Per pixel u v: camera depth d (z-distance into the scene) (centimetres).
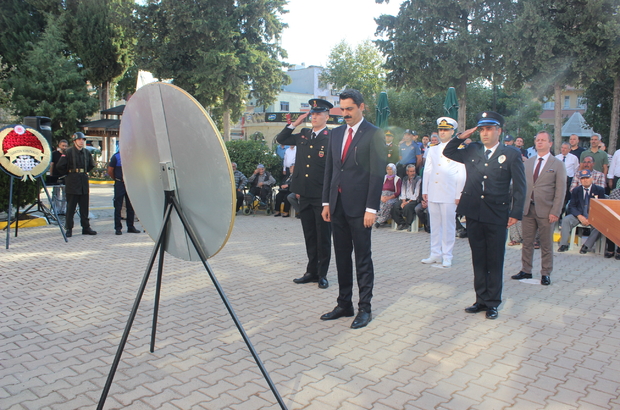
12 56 2542
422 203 959
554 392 312
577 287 577
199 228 269
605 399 304
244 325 434
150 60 2667
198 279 599
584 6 1814
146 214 303
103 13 2572
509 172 464
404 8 2300
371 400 297
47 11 2605
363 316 436
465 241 891
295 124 575
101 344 388
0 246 798
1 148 792
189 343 390
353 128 439
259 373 334
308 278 586
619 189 808
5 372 336
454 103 1077
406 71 2369
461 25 2192
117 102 3700
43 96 2320
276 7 2847
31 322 440
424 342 397
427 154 707
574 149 1014
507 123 3444
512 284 590
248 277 612
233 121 2994
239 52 2744
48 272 629
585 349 386
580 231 838
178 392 306
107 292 538
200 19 2523
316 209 556
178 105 256
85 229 922
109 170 916
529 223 598
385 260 720
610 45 1778
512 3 2020
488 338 408
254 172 1288
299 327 430
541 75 1970
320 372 337
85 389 311
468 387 317
